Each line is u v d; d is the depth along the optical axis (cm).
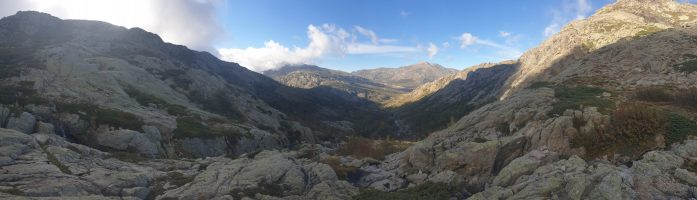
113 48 14575
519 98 4134
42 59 8981
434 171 3344
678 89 4347
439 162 3356
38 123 5428
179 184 3192
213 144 7175
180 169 3944
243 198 2762
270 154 4397
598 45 10525
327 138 14400
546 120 3344
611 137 2900
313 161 4172
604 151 2867
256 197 2842
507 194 2297
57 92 7344
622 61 6725
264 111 13988
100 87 8438
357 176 3694
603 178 2136
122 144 5744
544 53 14200
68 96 7269
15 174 2728
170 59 15562
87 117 6131
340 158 4597
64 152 3500
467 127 3947
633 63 6388
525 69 15188
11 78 7469
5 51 10075
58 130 5756
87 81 8444
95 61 10688
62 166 3167
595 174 2217
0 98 5884
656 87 4562
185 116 8519
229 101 13062
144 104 8612
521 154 3158
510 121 3691
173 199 2773
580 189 2092
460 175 3122
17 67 8125
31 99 6153
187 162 4275
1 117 5125
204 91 12988
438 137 3906
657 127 2798
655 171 2192
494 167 3131
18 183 2586
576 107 3406
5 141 3359
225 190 2905
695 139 2581
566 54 11094
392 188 3228
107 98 7925
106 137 5803
